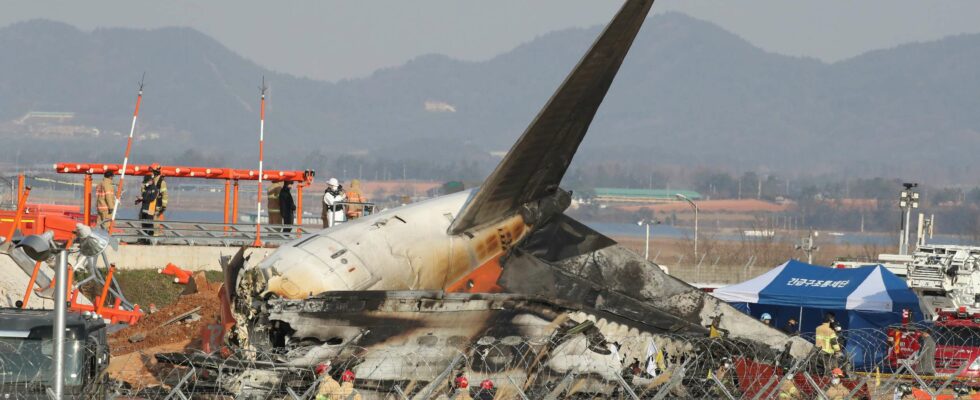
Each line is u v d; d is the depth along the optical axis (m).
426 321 64.25
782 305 111.25
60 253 47.75
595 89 69.62
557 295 76.50
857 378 74.75
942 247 120.69
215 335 74.94
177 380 63.81
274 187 124.19
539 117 69.19
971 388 83.19
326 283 64.75
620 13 64.62
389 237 69.44
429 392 59.97
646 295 79.31
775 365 72.88
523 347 68.06
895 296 106.12
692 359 76.44
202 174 118.50
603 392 71.31
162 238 111.25
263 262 65.12
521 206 76.06
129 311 94.12
